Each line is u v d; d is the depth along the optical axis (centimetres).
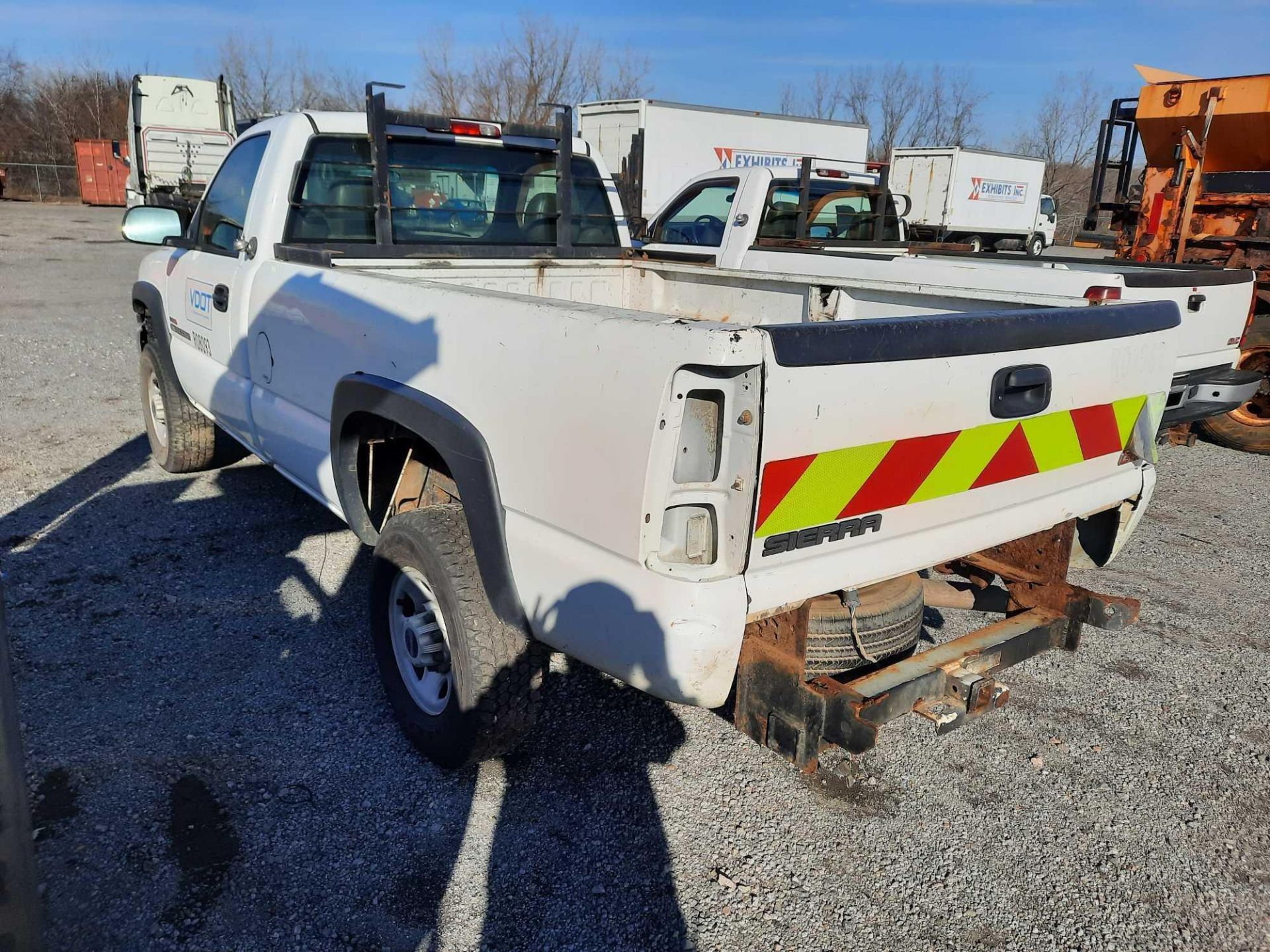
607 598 226
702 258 737
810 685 236
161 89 1983
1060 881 272
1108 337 280
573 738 330
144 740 315
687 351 202
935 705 251
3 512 518
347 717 334
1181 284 527
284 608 414
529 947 239
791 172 734
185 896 249
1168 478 697
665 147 1733
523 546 250
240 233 434
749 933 247
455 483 296
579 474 230
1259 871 279
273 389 398
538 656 279
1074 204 4328
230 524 509
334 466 337
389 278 319
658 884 262
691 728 339
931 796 309
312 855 266
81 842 265
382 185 410
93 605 410
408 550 292
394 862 265
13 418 720
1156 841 291
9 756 131
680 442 212
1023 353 256
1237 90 780
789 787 309
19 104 5228
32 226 2784
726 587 215
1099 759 334
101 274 1744
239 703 339
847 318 423
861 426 224
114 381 860
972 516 266
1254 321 757
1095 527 335
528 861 269
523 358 243
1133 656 414
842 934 248
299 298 361
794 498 219
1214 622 449
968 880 270
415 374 288
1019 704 371
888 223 882
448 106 4225
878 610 267
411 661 312
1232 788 319
